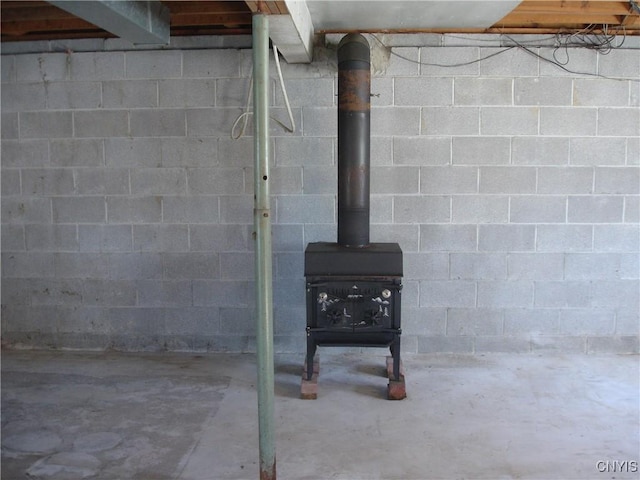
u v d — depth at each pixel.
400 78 3.82
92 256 4.07
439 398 3.23
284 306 3.99
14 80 4.00
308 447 2.67
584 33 3.77
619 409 3.06
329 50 3.81
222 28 3.82
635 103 3.82
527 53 3.79
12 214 4.09
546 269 3.92
